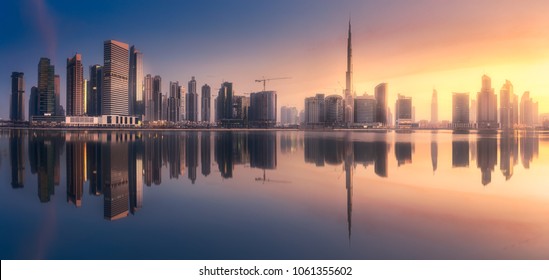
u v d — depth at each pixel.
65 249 16.91
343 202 26.08
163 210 23.80
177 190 31.08
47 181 36.66
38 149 76.81
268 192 29.98
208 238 18.06
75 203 26.48
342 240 17.62
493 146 89.19
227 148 85.19
